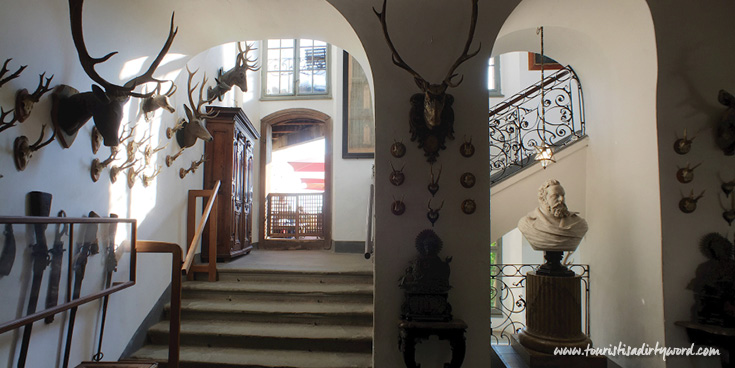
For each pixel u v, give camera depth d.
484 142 2.88
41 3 2.24
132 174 3.24
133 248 2.84
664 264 2.84
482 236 2.84
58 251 2.22
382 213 2.84
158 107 3.41
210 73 5.29
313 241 7.54
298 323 3.77
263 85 7.77
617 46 3.36
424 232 2.82
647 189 3.04
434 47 2.94
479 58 2.92
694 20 2.90
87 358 2.73
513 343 3.71
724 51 2.92
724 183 2.88
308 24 3.40
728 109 2.83
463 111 2.90
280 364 3.17
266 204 7.75
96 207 2.79
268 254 6.32
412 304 2.68
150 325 3.60
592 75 3.97
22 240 1.99
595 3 3.05
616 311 3.52
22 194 2.14
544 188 3.51
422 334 2.60
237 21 3.42
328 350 3.44
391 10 2.96
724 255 2.81
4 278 1.88
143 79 2.32
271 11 3.24
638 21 3.01
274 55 7.84
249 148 6.18
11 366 2.10
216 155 5.15
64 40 2.43
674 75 2.92
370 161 7.07
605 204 3.75
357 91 7.16
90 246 2.52
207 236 4.92
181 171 4.33
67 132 2.43
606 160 3.73
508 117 4.88
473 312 2.80
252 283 4.38
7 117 2.04
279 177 11.36
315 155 11.56
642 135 3.11
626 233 3.35
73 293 2.35
